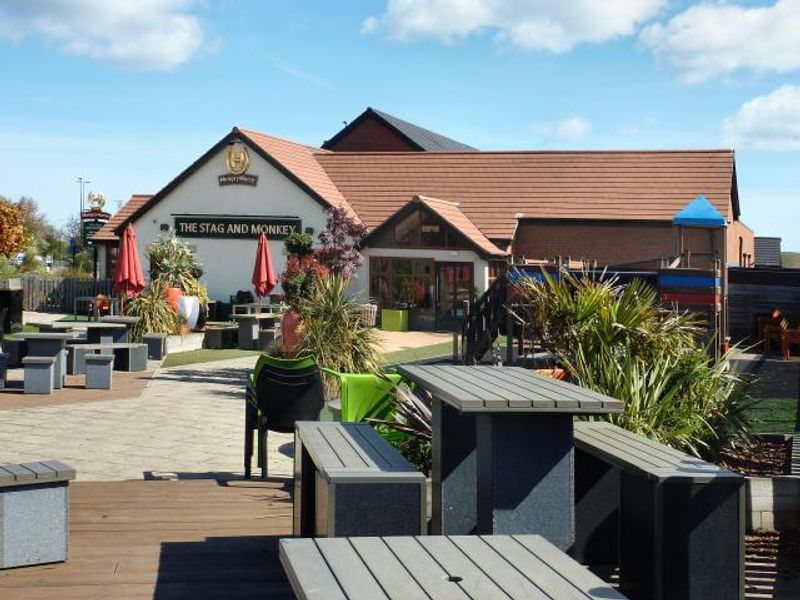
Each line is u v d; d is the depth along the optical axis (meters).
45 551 6.69
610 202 38.81
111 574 6.50
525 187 40.31
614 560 6.88
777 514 7.72
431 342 30.42
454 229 35.72
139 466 11.19
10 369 20.42
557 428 5.61
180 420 14.66
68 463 11.27
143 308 27.53
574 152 41.16
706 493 5.26
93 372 17.78
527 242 39.59
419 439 8.66
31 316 36.47
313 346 14.98
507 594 3.48
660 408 8.66
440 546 4.10
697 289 16.22
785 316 25.95
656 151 40.28
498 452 5.58
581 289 10.79
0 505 6.54
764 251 61.16
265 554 7.04
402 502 5.48
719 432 9.38
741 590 5.28
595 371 9.23
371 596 3.41
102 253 43.09
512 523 5.58
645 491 5.59
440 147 61.22
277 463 11.48
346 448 6.31
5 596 5.99
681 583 5.25
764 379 18.33
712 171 39.00
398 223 36.50
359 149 56.91
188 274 32.59
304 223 39.50
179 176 40.28
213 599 5.98
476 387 6.14
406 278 36.50
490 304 15.30
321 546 4.07
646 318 10.20
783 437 10.98
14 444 12.40
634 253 38.22
